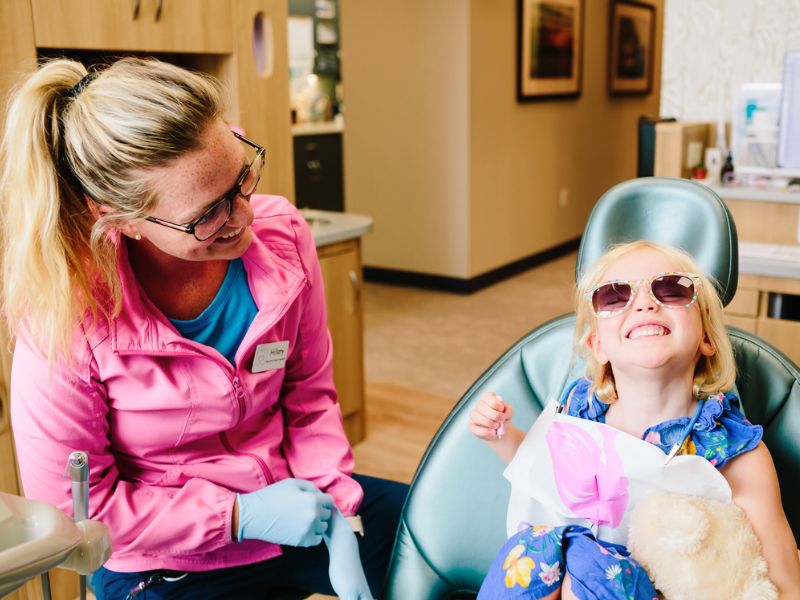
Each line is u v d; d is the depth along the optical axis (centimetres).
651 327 98
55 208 96
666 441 102
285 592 127
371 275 537
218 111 96
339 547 114
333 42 702
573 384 117
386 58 494
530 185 541
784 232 242
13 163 97
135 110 90
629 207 116
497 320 434
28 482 110
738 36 277
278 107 236
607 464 100
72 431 107
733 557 89
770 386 108
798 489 104
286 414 134
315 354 132
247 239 102
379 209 521
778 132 247
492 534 118
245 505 112
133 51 206
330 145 638
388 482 143
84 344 105
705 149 290
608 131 635
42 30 173
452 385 339
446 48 466
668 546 90
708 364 104
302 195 616
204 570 119
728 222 110
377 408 316
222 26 215
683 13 286
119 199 93
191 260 107
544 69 528
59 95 97
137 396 110
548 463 107
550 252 580
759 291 212
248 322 116
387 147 507
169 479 117
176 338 107
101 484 110
